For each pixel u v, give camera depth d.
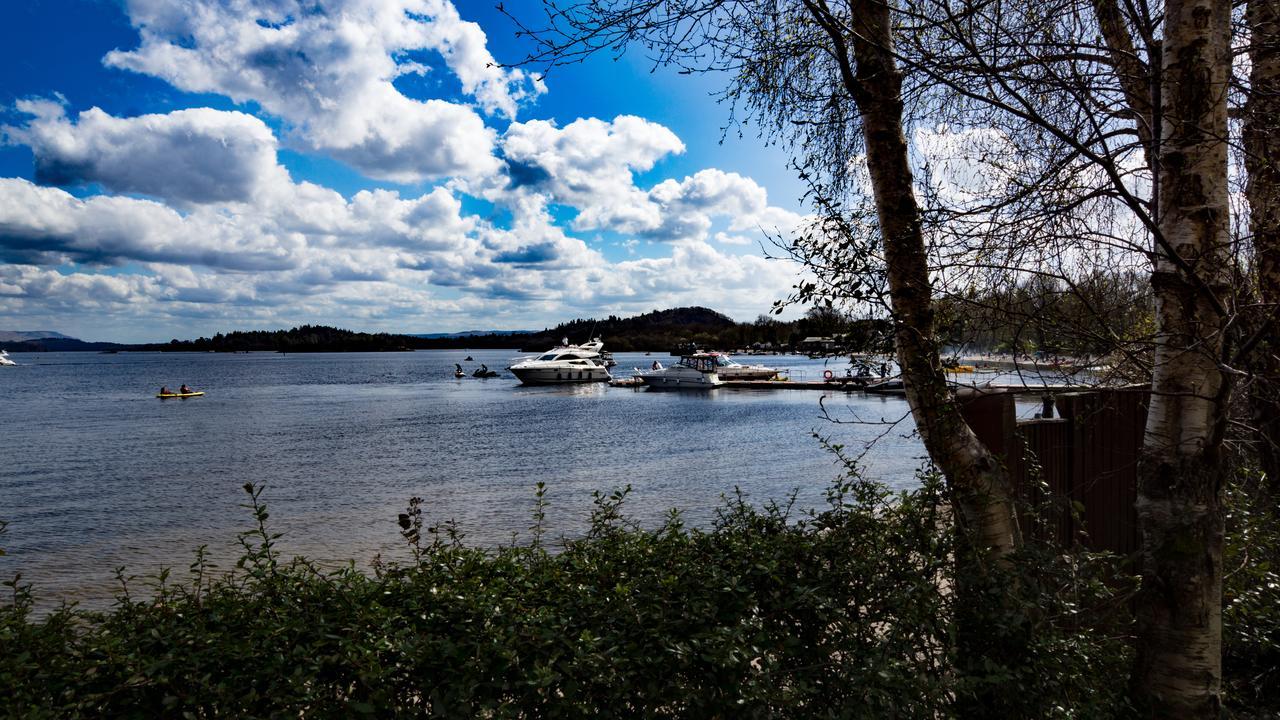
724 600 3.27
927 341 3.73
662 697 2.80
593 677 2.71
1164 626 3.30
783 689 2.91
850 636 3.18
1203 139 3.19
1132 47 4.28
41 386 89.94
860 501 3.91
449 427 38.50
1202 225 3.22
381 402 59.34
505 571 3.84
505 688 2.66
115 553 13.71
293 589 3.32
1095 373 4.39
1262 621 4.16
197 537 14.95
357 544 13.77
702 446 28.89
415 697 2.83
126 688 2.55
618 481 20.48
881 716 2.80
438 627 3.03
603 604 3.21
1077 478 5.23
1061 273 4.14
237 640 2.86
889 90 3.98
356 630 2.84
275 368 158.25
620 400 58.56
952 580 3.47
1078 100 3.38
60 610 3.13
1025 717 3.20
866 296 3.46
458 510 16.84
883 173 3.98
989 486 3.78
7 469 25.23
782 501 16.47
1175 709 3.24
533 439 32.44
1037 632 3.40
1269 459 4.72
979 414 4.69
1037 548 3.66
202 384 92.19
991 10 3.90
